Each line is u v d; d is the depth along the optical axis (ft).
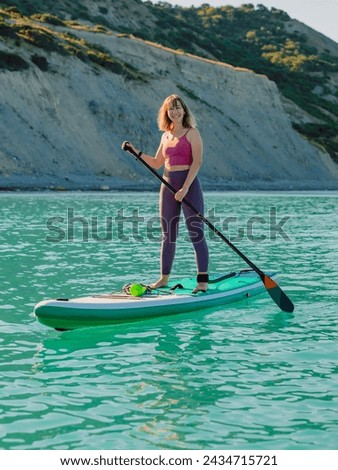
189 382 31.55
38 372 32.96
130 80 339.16
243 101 424.46
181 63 407.44
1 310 46.26
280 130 430.20
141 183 276.82
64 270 64.08
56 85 295.69
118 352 36.94
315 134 499.51
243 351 37.17
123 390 30.40
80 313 41.39
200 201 48.75
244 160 369.91
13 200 172.86
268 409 28.07
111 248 84.07
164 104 47.67
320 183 404.16
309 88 615.57
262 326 43.24
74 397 29.40
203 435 25.43
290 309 46.55
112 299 44.88
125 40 391.86
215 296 49.19
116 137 302.86
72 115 289.74
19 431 25.61
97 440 24.97
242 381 31.76
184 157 47.75
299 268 68.59
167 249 49.70
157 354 36.55
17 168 242.17
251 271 58.70
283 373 32.99
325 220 136.67
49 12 505.25
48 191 219.82
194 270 65.51
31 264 67.46
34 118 271.69
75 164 266.57
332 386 31.01
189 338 40.14
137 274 62.34
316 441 24.94
